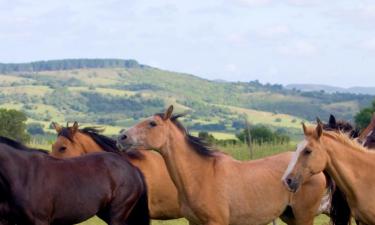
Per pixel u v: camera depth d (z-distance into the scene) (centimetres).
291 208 1093
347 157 959
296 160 957
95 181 1069
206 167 1048
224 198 1037
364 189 950
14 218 1032
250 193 1046
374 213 946
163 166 1209
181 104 13375
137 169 1125
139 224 1120
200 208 1035
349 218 1054
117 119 11225
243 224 1057
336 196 1051
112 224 1088
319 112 11400
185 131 1057
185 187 1043
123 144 1032
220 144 2992
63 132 1262
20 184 1022
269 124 9594
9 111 4144
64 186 1046
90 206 1064
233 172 1052
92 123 10531
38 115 11675
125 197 1094
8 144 1038
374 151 970
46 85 16975
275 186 1064
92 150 1265
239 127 9506
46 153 1090
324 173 1102
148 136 1030
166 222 1612
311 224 1102
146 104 13275
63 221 1055
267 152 2638
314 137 958
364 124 4047
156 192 1198
